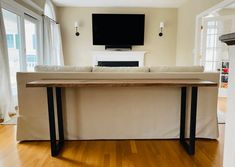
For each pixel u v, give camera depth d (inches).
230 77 30.2
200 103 89.0
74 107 88.9
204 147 84.0
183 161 72.6
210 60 185.8
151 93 88.7
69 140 91.0
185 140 88.6
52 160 73.0
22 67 158.1
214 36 183.0
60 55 226.4
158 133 91.7
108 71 89.9
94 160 73.2
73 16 232.5
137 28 230.7
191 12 195.3
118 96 88.5
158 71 91.7
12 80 151.9
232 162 30.4
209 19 178.7
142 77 85.1
